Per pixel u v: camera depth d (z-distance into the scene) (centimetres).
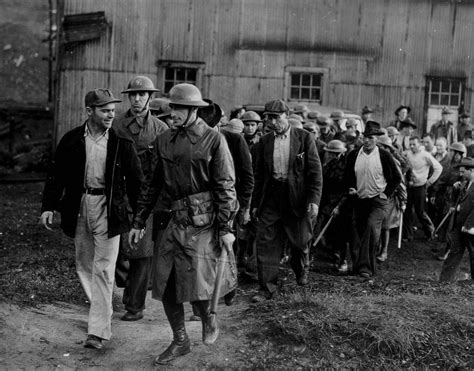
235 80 1653
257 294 641
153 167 480
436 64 1620
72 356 482
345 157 840
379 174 782
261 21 1639
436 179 1042
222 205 464
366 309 548
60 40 1631
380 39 1628
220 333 521
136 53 1648
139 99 598
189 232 462
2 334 496
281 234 652
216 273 467
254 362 475
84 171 506
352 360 481
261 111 1323
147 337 530
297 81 1656
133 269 586
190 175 464
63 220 517
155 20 1644
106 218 506
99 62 1645
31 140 2345
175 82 1666
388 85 1633
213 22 1645
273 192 648
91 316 498
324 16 1633
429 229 1052
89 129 510
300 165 642
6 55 3353
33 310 564
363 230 801
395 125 1244
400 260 940
